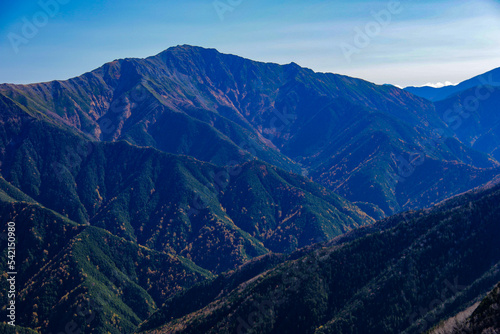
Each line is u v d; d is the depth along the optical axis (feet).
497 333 452.76
